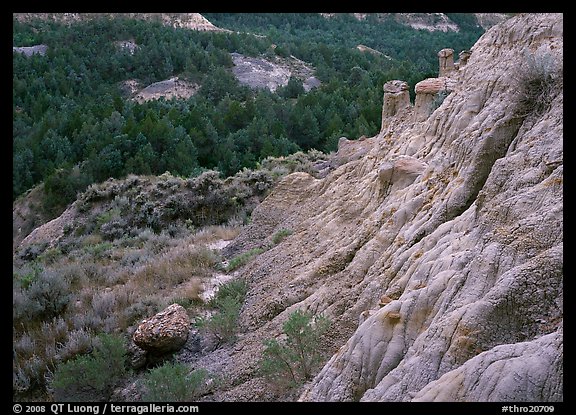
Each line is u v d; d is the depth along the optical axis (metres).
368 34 121.44
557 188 6.44
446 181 9.56
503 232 6.32
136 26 100.88
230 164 38.50
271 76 88.19
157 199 26.66
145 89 81.50
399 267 8.51
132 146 40.06
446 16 126.31
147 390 9.97
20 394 11.59
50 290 14.98
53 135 46.72
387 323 6.64
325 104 51.25
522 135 8.30
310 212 16.70
